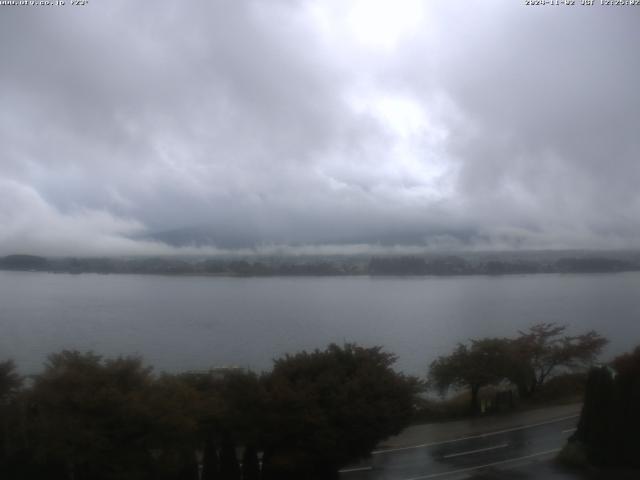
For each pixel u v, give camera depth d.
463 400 30.17
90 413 14.26
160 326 82.00
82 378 14.91
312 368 18.86
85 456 13.62
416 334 71.00
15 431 13.94
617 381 18.73
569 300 113.56
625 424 18.42
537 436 23.36
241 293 136.88
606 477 17.58
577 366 33.81
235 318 91.12
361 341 64.38
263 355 54.31
